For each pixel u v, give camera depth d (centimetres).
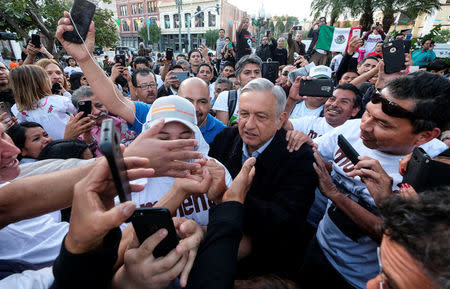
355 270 123
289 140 134
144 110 200
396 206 49
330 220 130
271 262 129
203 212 118
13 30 698
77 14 121
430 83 91
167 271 67
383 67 194
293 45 764
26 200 60
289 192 120
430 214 45
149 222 64
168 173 75
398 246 47
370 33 490
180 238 88
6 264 85
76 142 160
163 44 3878
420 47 643
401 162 100
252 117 125
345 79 328
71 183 63
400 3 961
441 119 92
